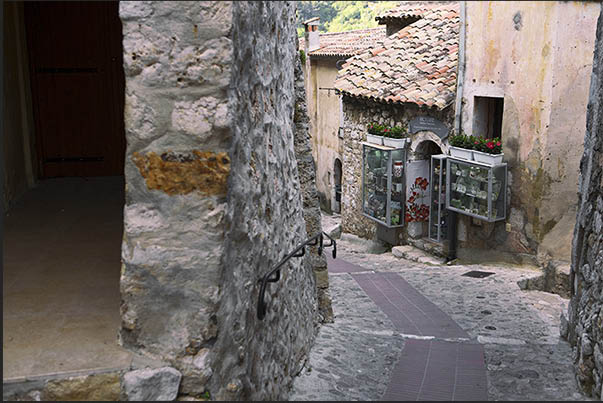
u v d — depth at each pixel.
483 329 7.39
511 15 9.96
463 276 10.12
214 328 3.13
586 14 9.31
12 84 5.95
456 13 13.86
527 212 10.20
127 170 3.09
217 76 3.01
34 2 6.40
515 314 8.05
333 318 7.33
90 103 6.77
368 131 13.45
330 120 19.02
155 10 2.97
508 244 10.61
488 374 5.72
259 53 3.81
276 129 4.43
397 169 12.64
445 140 11.62
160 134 3.05
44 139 6.75
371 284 9.81
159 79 3.01
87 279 4.10
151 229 3.09
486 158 10.35
